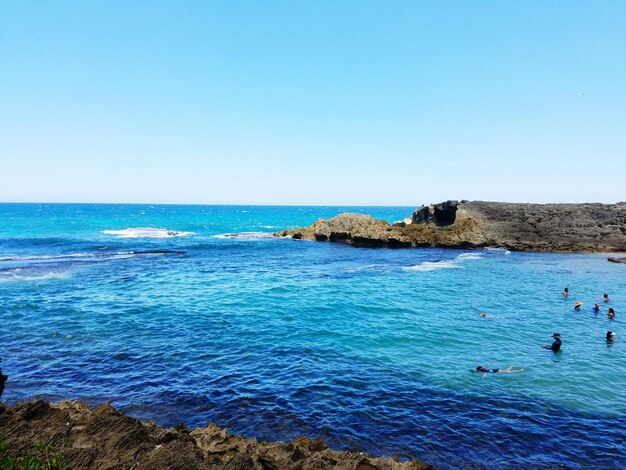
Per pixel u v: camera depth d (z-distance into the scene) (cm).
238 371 1309
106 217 12600
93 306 2123
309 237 6462
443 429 981
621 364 1431
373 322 1919
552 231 5634
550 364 1424
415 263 3984
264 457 690
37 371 1280
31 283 2695
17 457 615
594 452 898
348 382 1241
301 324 1869
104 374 1266
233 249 5053
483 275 3309
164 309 2100
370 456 802
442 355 1498
